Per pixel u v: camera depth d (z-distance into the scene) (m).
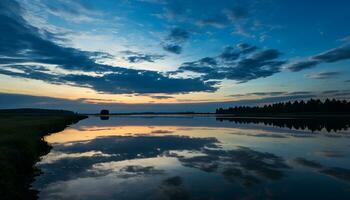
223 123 62.41
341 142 26.34
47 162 17.73
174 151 21.88
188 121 77.38
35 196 11.27
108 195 11.39
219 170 15.47
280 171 15.10
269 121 68.38
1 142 16.09
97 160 18.42
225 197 11.06
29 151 16.45
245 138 30.28
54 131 39.25
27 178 13.88
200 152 21.34
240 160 18.14
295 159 18.30
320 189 11.91
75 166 16.62
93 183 13.06
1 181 10.70
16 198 10.65
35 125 34.09
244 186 12.45
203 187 12.37
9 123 38.69
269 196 11.11
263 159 18.39
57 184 12.88
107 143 26.77
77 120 84.06
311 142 26.48
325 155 19.66
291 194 11.30
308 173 14.60
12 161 13.67
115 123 67.06
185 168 16.03
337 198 10.78
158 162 17.75
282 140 28.17
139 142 27.41
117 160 18.41
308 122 61.16
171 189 12.12
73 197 11.16
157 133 37.66
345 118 82.12
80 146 24.67
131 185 12.74
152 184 12.88
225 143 26.38
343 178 13.59
